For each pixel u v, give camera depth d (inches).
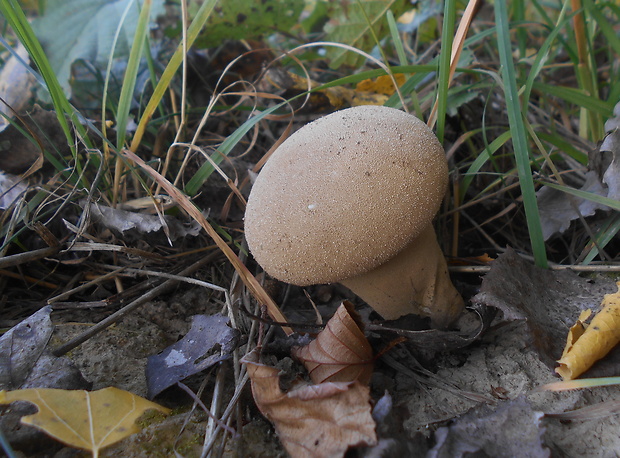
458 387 4.9
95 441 4.1
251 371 4.3
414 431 4.4
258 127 8.0
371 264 4.7
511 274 5.3
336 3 9.8
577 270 5.7
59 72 8.0
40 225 6.2
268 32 10.2
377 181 4.6
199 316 5.4
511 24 7.9
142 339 5.9
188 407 4.8
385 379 5.1
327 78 10.8
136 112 8.9
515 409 4.1
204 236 7.1
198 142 8.4
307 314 6.4
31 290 6.7
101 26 8.4
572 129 9.3
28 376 4.8
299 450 3.9
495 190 7.6
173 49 10.2
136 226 6.6
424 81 8.4
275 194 4.8
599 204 6.0
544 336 4.8
